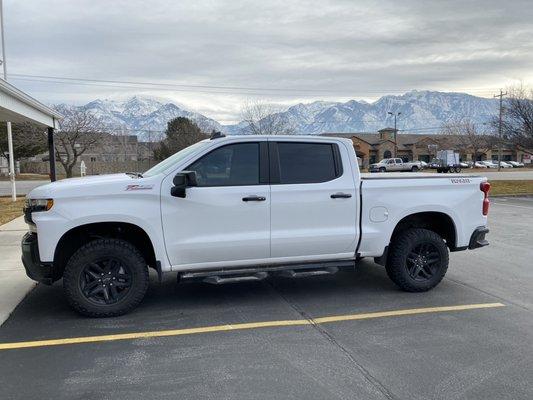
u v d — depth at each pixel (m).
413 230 6.42
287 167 5.87
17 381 3.97
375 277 7.21
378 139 93.94
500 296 6.29
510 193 23.84
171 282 6.94
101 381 3.96
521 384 3.89
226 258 5.69
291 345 4.69
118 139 59.75
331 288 6.65
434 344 4.70
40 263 5.27
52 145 19.81
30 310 5.74
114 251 5.38
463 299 6.16
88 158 60.91
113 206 5.30
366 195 6.09
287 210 5.80
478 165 82.81
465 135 91.62
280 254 5.86
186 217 5.50
